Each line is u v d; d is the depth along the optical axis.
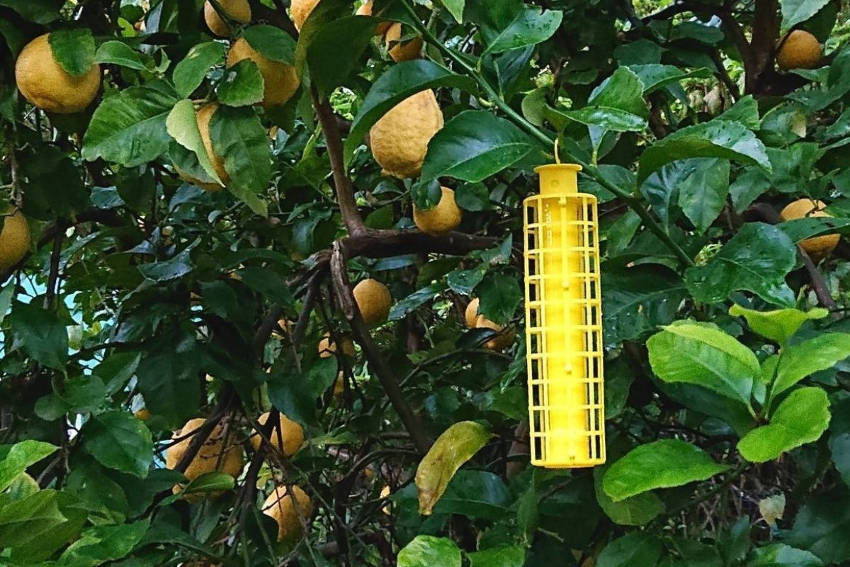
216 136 1.35
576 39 2.08
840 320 1.34
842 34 2.89
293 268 2.08
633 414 1.62
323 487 2.12
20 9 1.41
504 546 1.27
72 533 1.06
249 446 1.92
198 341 1.70
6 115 1.52
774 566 1.13
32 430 1.50
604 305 1.29
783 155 1.56
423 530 1.57
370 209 2.37
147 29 1.81
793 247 1.14
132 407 2.30
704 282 1.15
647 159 1.11
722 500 1.64
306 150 2.03
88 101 1.49
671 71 1.23
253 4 1.59
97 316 2.52
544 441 1.11
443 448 1.35
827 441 1.28
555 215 1.12
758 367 0.96
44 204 1.66
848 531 1.20
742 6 2.66
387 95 1.17
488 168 1.11
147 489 1.51
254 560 1.62
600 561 1.21
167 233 2.16
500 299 1.99
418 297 2.26
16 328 1.43
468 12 1.37
